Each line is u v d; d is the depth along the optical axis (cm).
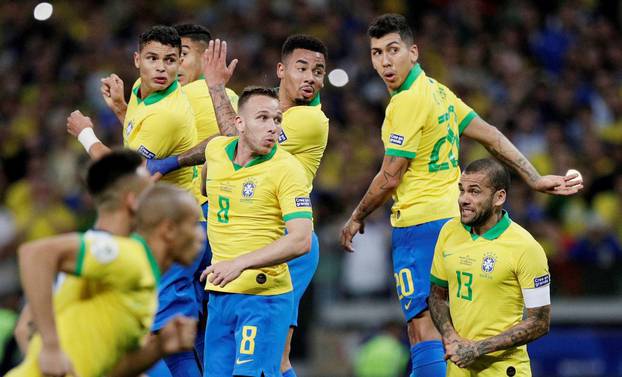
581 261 4922
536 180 2656
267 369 2391
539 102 6012
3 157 5997
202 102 2770
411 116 2498
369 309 5003
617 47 6575
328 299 5053
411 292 2555
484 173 2325
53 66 6619
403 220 2556
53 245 1745
